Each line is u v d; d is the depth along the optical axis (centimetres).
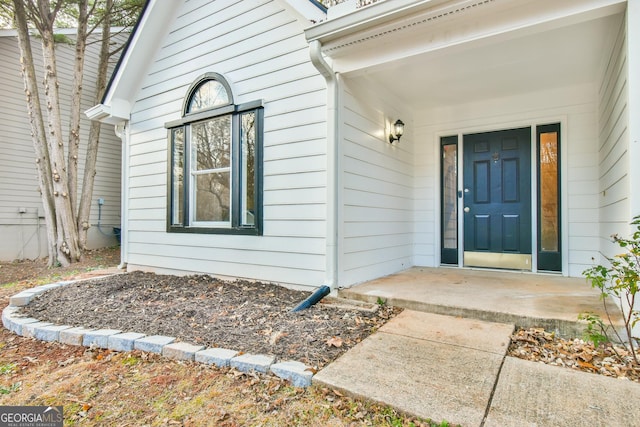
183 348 246
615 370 202
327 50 334
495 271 454
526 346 237
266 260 414
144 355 255
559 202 422
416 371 204
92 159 848
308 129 379
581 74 379
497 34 270
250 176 431
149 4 497
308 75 380
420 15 277
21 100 895
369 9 289
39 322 326
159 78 537
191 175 493
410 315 297
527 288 347
